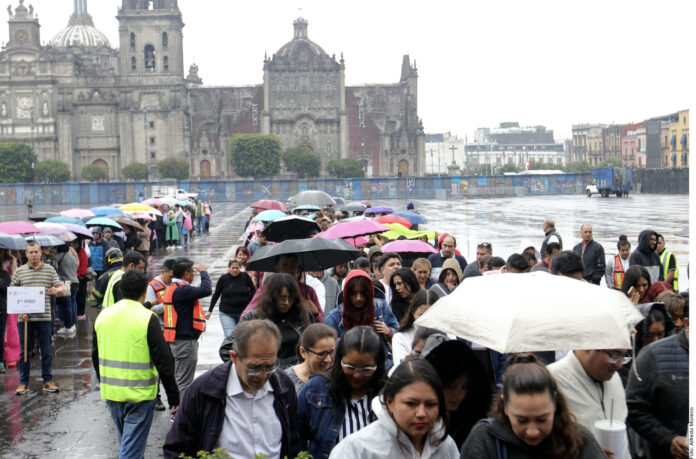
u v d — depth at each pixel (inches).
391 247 705.0
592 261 740.7
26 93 7568.9
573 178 5812.0
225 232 2469.2
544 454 212.1
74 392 592.7
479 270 625.0
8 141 7554.1
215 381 271.7
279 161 7524.6
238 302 589.3
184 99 7785.4
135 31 7534.5
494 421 220.4
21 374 585.9
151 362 387.9
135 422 384.8
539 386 207.9
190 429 271.4
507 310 252.2
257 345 257.8
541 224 2319.1
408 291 467.2
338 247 487.8
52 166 7027.6
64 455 450.3
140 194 5497.1
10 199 5393.7
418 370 229.0
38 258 602.2
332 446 279.6
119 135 7564.0
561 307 252.2
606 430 249.0
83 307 931.3
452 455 240.5
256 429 271.1
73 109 7573.8
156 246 1784.0
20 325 589.9
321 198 1199.6
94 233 1064.8
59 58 7573.8
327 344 306.0
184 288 509.4
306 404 286.8
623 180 4653.1
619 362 263.7
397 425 233.3
